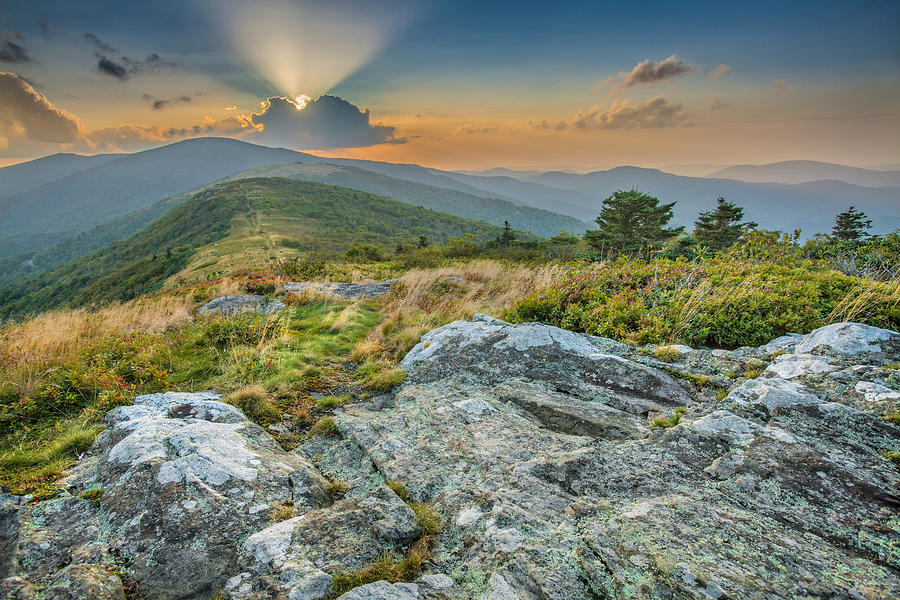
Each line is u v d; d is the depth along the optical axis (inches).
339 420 191.5
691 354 219.3
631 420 167.9
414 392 225.6
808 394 146.3
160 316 414.6
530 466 129.6
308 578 92.7
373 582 90.0
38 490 134.0
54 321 391.2
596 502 113.2
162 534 109.6
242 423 182.9
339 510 116.7
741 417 145.4
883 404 137.8
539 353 234.4
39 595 87.4
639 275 358.6
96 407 214.4
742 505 106.6
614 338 270.5
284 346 322.7
